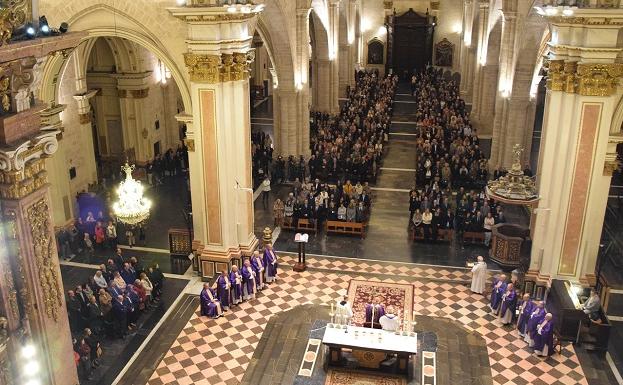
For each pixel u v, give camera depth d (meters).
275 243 21.11
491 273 19.03
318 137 30.84
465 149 27.81
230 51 16.31
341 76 44.56
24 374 5.96
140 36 17.09
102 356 14.80
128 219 14.97
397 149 32.44
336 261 19.84
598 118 15.18
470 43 41.16
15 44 5.14
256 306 17.16
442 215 21.48
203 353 14.99
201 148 17.17
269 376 14.07
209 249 18.14
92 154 24.03
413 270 19.25
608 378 14.12
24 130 5.63
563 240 16.38
